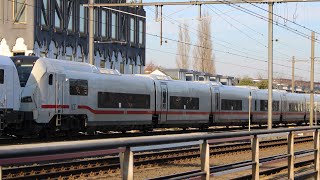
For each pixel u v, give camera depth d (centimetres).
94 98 2853
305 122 6138
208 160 755
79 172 1252
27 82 2464
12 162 414
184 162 1670
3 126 2241
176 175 698
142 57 6084
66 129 2666
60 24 4559
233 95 4522
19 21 4234
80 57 4878
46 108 2502
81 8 4884
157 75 3575
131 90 3200
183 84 3806
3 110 2234
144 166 1473
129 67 5797
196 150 2069
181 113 3750
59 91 2584
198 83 4062
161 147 634
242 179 1162
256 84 9094
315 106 6334
